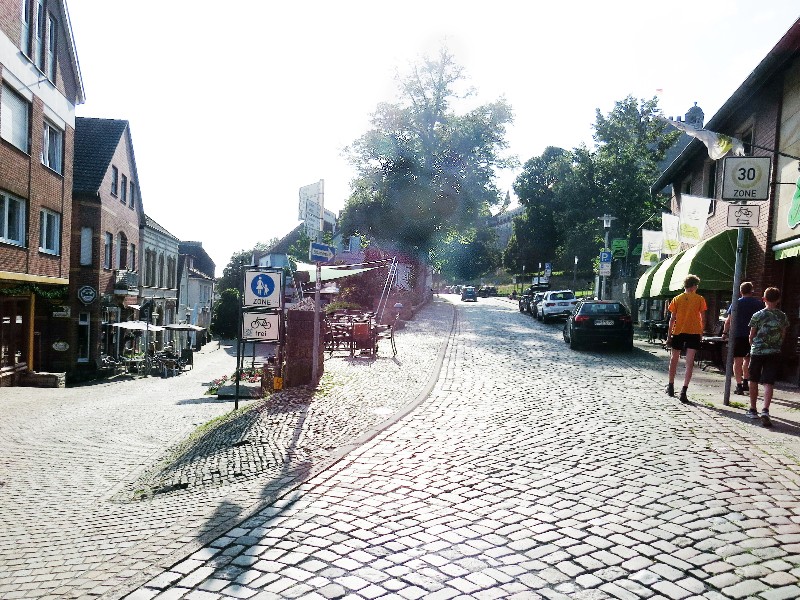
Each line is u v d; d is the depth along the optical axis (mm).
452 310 40656
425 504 5141
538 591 3645
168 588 3779
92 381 28844
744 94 13094
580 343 17641
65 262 23766
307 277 14289
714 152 11891
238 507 5301
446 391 10797
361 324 16234
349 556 4145
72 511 6922
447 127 44469
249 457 7531
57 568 4598
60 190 23203
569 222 53688
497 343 19578
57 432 12547
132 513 6332
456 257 96625
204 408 16203
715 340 12133
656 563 3984
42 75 21219
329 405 9914
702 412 8805
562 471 6004
